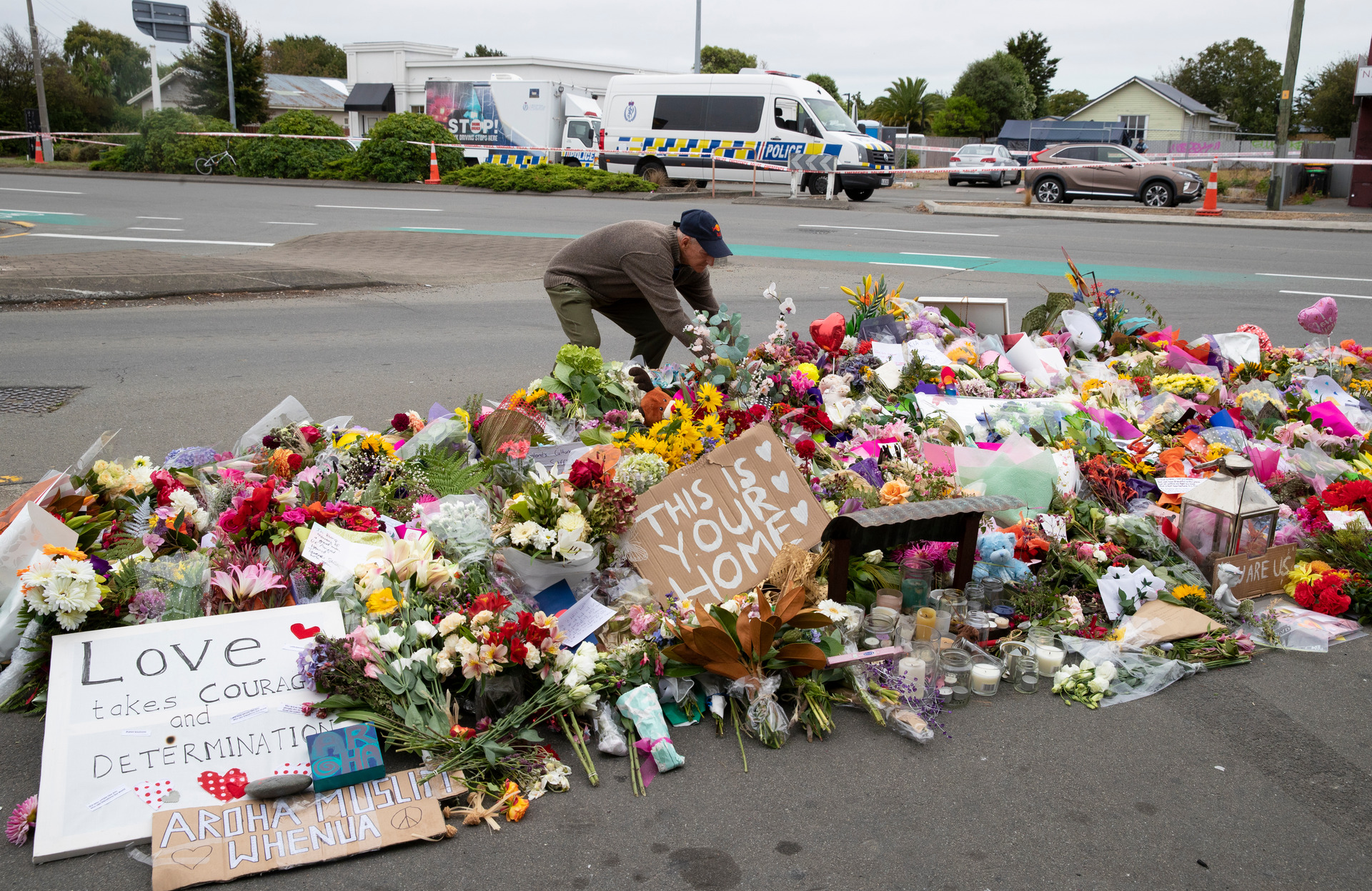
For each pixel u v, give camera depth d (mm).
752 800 2775
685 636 3168
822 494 4254
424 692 2930
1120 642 3635
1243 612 3896
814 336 5922
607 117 24594
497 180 22875
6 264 11328
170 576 3205
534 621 3018
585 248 5398
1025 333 7008
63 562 2930
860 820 2693
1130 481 4805
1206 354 6816
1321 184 28938
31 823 2562
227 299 10398
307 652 2924
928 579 3852
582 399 4801
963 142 56094
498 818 2678
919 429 5273
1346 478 4984
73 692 2791
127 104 50625
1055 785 2873
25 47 41969
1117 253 14438
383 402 6641
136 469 4012
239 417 6219
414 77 40625
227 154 25656
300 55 87625
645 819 2689
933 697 3232
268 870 2432
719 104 23234
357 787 2693
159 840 2471
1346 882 2492
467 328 9195
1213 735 3148
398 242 14500
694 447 4184
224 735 2779
